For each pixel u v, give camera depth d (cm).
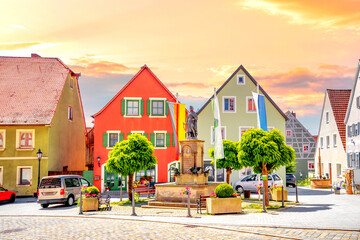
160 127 3644
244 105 3778
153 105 3672
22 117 3319
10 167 3253
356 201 2277
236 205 1712
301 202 2245
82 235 1216
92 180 3581
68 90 3934
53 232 1285
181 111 3216
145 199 2523
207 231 1244
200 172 2094
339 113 4491
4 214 1906
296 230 1227
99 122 3597
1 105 3431
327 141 4831
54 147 3462
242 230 1238
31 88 3634
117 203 2314
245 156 1988
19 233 1277
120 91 3641
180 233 1213
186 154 2133
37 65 3897
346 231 1198
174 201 2056
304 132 5941
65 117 3806
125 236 1181
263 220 1459
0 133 3294
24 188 3228
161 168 3597
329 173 4694
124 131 3609
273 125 3750
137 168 2330
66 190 2267
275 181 3016
